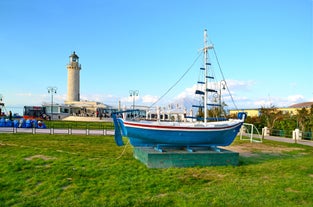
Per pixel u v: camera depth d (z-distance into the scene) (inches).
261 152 871.7
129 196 395.2
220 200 382.9
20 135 1121.4
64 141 972.6
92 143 948.0
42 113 3024.1
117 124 666.2
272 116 1679.4
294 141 1234.0
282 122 1560.0
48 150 737.6
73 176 488.7
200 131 663.1
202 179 494.9
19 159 606.2
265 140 1242.6
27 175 485.7
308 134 1334.9
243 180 493.0
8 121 1567.4
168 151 647.8
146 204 368.2
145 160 597.3
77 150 772.6
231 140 717.9
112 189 422.6
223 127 687.1
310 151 916.0
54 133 1247.5
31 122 1530.5
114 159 650.2
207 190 427.8
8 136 1076.5
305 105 2321.6
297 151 908.6
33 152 699.4
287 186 460.4
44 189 420.2
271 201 382.9
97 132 1375.5
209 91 732.0
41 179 466.3
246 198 392.8
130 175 504.4
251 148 965.2
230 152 639.1
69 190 417.1
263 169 592.1
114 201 374.3
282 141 1224.2
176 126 648.4
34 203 366.9
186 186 449.4
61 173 502.0
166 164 587.5
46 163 583.5
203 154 613.9
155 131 642.2
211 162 618.5
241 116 761.6
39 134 1182.9
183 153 601.6
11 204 364.8
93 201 374.6
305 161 698.8
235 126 714.8
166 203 372.2
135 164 600.4
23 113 3009.4
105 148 832.9
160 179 484.1
